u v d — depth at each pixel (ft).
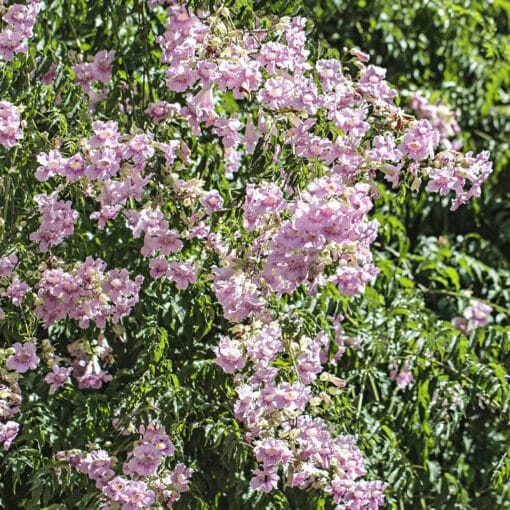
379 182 19.57
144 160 12.48
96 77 14.82
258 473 13.15
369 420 16.31
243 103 16.79
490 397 16.33
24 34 13.16
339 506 13.65
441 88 21.29
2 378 13.33
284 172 13.41
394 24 20.98
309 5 19.98
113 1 15.14
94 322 14.39
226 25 13.15
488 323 19.42
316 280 12.31
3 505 15.14
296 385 12.75
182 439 14.64
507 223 21.35
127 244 14.85
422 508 16.94
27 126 13.74
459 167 12.62
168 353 15.15
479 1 22.04
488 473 16.74
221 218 14.11
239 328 13.01
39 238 13.19
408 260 19.29
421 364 16.42
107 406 14.29
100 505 13.24
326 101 12.63
